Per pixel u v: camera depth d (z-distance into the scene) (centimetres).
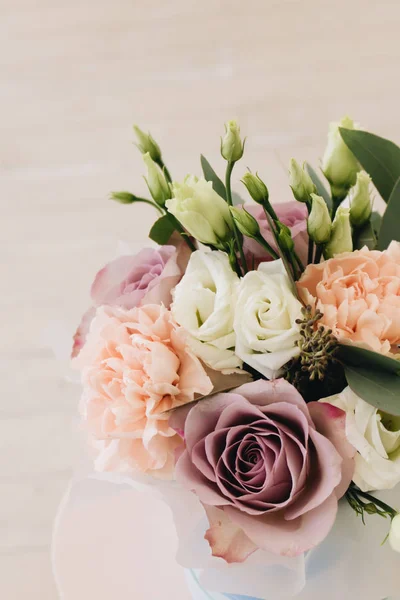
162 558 71
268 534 53
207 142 136
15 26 144
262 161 131
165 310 56
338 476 52
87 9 143
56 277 131
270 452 54
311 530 53
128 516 72
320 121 135
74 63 143
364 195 59
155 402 55
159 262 61
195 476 54
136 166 137
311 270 57
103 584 70
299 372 56
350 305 56
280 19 138
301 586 55
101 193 136
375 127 134
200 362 56
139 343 56
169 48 140
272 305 55
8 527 112
